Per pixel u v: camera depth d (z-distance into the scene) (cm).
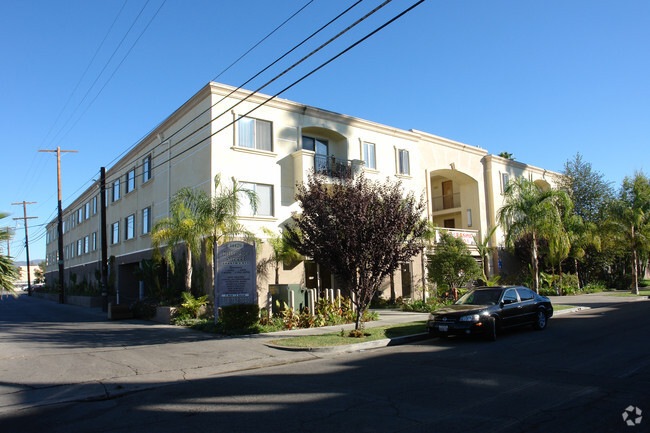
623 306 2123
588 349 1060
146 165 2653
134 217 2795
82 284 3772
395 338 1279
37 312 2588
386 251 1271
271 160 2092
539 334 1343
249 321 1454
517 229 2252
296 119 2206
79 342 1324
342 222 1245
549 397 670
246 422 595
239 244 1523
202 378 901
